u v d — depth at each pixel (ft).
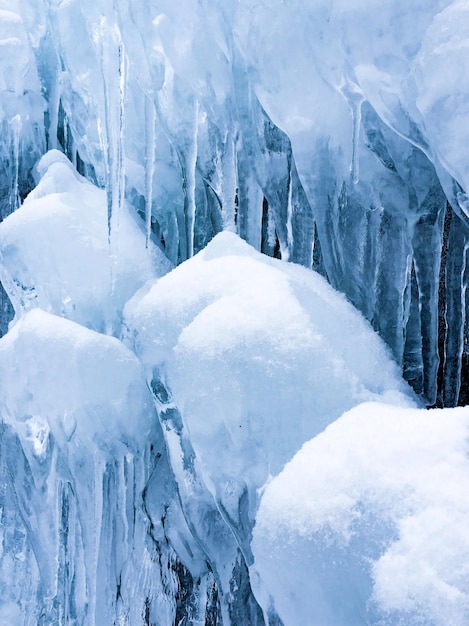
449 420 6.32
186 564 9.35
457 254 7.59
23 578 11.84
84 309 10.23
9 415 9.95
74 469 9.68
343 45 7.38
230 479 7.52
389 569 5.79
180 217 10.72
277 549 6.38
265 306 7.62
